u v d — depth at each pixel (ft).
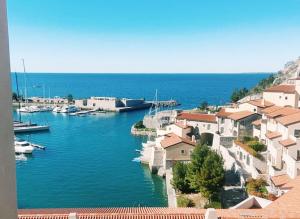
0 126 13.55
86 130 460.96
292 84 323.57
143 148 334.85
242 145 238.68
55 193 231.71
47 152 339.16
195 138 315.78
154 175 266.57
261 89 576.20
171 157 260.01
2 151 13.70
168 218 87.04
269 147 219.41
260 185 187.11
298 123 204.95
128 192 234.17
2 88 13.64
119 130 461.78
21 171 277.85
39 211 106.32
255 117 286.87
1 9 13.52
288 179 178.29
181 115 343.67
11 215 14.32
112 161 306.96
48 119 552.82
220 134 305.32
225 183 213.87
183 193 208.33
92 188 240.73
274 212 85.76
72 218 76.33
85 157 320.91
